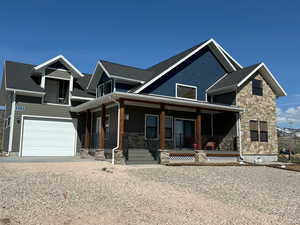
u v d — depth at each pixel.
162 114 14.41
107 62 17.95
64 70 19.42
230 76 19.86
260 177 11.14
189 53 18.59
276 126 19.86
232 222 5.36
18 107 17.34
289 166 15.20
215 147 18.36
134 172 10.45
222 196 7.58
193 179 9.73
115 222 5.04
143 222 5.11
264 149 18.75
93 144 18.25
